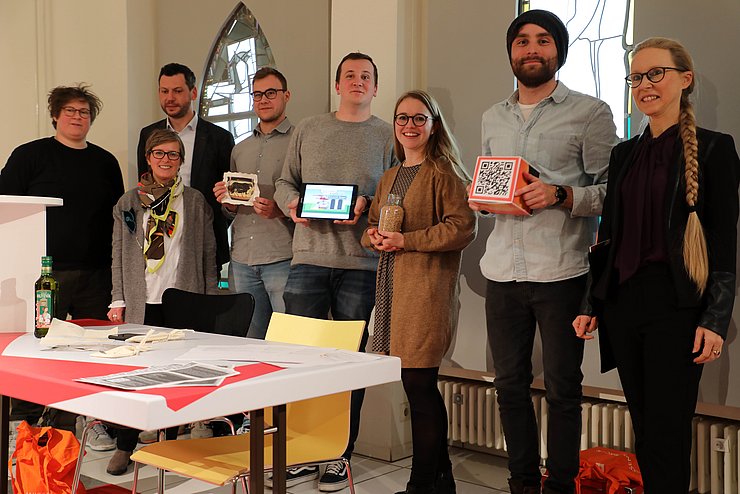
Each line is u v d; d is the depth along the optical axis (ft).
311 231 12.73
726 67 10.61
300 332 9.60
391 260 11.10
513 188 9.59
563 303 10.04
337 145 12.69
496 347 10.68
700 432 11.18
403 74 14.01
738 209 8.38
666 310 8.38
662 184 8.50
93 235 15.14
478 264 13.14
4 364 7.13
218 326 11.01
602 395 12.31
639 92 8.70
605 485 10.70
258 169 14.29
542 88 10.46
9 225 9.93
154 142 13.75
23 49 20.39
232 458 8.29
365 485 12.56
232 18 17.03
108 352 7.57
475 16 13.14
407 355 10.58
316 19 15.25
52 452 8.96
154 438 14.90
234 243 14.47
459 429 13.92
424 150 11.23
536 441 10.61
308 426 9.29
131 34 18.22
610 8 12.06
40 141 15.07
